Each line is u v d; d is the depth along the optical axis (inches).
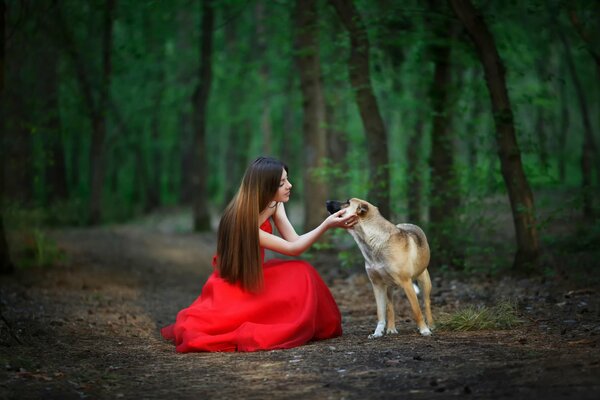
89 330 263.3
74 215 850.8
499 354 183.8
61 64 826.2
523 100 380.2
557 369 161.2
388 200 392.5
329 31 453.4
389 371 173.5
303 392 159.8
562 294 286.2
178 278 471.5
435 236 381.1
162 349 227.3
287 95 876.0
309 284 224.5
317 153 552.7
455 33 390.0
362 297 334.3
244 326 217.2
